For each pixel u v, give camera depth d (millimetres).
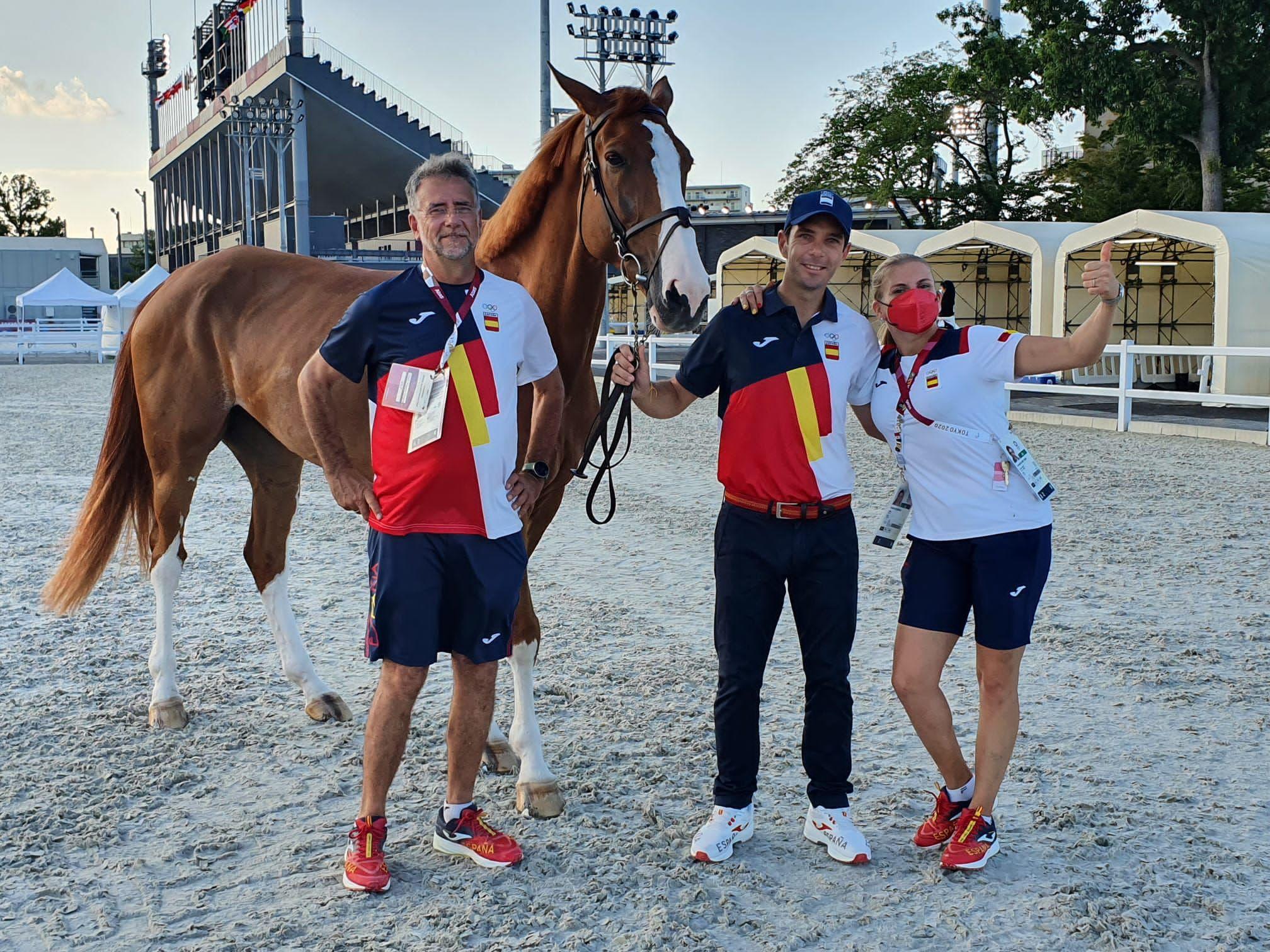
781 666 4988
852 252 29609
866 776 3740
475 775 3162
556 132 3730
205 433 4367
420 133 50312
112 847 3258
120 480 4500
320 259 4469
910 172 36844
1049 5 25266
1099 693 4520
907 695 3162
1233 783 3637
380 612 2977
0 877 3062
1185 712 4293
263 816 3469
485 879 3051
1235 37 23594
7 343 35750
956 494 3070
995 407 3096
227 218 63594
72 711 4402
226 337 4277
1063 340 2998
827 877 3055
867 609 5809
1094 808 3443
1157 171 33156
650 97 3578
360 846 3002
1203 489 9461
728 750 3156
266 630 5582
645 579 6617
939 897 2938
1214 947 2670
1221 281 17312
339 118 49125
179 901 2934
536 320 3162
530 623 3578
